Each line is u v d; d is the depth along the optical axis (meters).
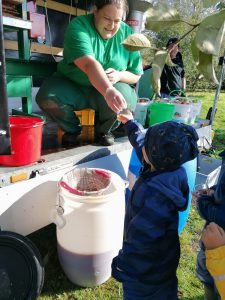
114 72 2.04
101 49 2.07
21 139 1.61
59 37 4.05
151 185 1.24
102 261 1.74
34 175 1.72
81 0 4.14
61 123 2.22
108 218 1.65
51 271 1.93
